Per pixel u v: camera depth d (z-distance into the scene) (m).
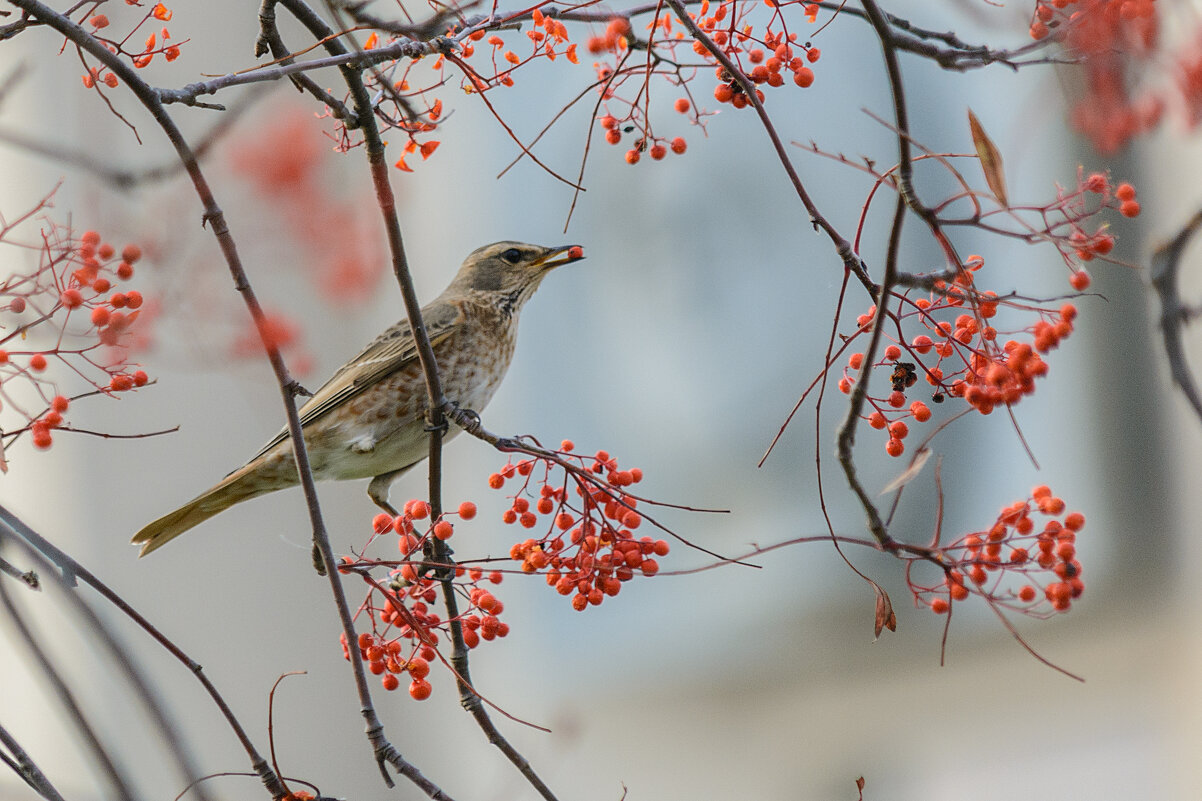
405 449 10.09
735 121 14.40
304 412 9.84
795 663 14.28
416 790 14.38
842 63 13.90
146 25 12.29
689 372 14.88
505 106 15.12
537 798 14.37
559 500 6.55
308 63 5.75
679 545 14.92
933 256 13.22
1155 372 12.61
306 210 3.98
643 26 7.27
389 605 6.36
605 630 15.13
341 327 12.67
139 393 13.84
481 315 10.61
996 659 13.36
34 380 5.55
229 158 3.98
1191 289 10.46
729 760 14.16
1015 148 7.01
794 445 14.40
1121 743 12.38
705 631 14.69
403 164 6.53
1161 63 4.88
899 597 13.88
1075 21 5.03
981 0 5.72
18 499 13.74
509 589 15.30
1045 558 5.38
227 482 9.48
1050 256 12.47
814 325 14.30
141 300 5.44
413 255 15.26
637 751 14.49
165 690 13.55
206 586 14.05
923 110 13.43
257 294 5.17
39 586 4.97
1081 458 13.12
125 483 13.76
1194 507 12.70
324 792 13.97
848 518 14.15
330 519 14.57
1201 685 12.12
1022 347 5.43
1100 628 12.93
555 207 15.11
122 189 4.82
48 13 5.07
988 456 13.41
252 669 13.97
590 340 15.38
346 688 14.26
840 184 13.99
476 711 6.12
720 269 14.55
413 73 8.27
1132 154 11.20
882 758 13.45
